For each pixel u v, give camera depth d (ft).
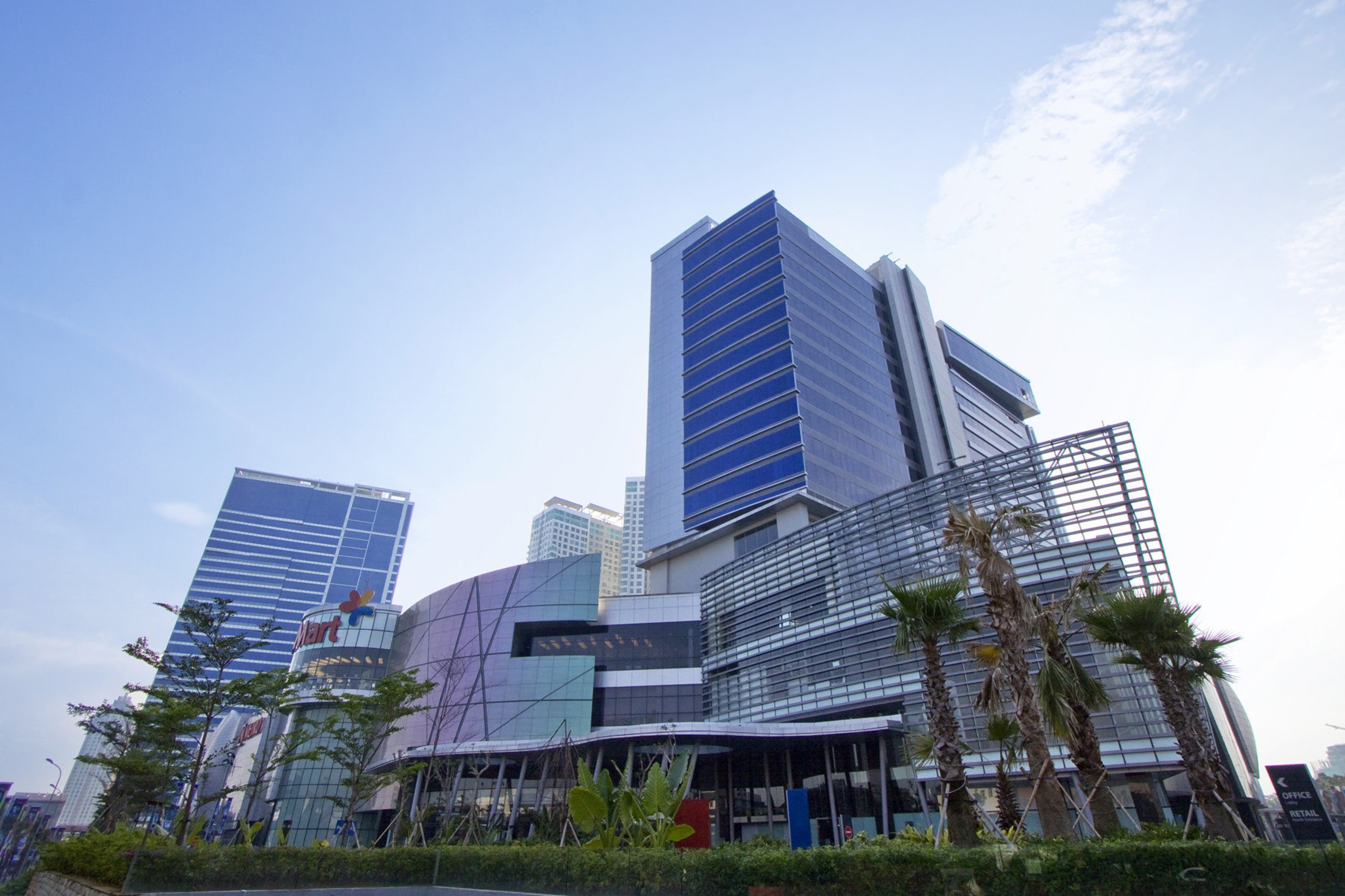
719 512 291.79
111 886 87.86
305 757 146.41
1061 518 134.00
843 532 183.83
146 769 140.26
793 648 186.60
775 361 307.17
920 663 150.00
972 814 58.70
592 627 243.19
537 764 181.47
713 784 184.75
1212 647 73.05
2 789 274.16
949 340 433.89
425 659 252.21
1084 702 63.93
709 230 416.26
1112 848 43.01
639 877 61.77
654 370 380.58
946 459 355.36
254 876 83.41
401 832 155.33
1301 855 39.34
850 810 155.22
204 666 135.54
